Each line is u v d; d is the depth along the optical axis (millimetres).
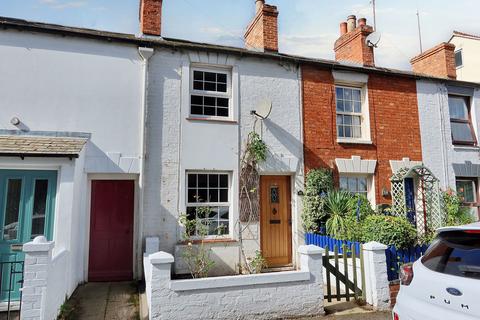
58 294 5691
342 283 7129
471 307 3021
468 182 11586
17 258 6391
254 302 5523
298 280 5805
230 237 8586
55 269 5441
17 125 7434
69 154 6469
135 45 8414
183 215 8094
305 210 9094
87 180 7895
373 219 7492
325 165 9625
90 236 7922
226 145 8805
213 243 8320
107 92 8102
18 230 6480
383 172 10180
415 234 7148
